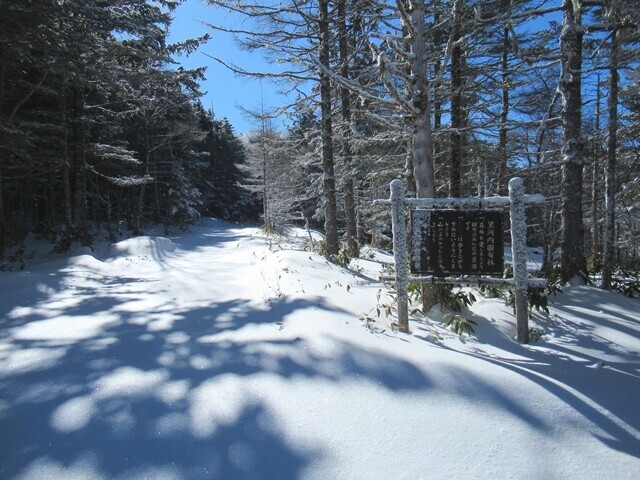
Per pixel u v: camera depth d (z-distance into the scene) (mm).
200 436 2604
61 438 2604
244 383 3248
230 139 48781
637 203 12391
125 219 29406
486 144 9820
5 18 9078
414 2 5414
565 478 2291
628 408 2994
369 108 10445
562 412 2895
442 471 2318
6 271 8672
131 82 15625
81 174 14078
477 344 4352
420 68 5348
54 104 14766
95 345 4191
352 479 2252
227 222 42344
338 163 13352
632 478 2301
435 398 3033
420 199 4656
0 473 2303
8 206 17031
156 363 3693
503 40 10281
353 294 6121
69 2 9930
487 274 4629
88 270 8812
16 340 4375
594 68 7746
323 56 10391
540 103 10656
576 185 7875
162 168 28109
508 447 2533
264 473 2301
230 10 9742
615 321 5395
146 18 14117
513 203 4492
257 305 5641
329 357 3648
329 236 10766
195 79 18609
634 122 9773
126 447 2506
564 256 7938
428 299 5332
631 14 6914
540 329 4984
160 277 8469
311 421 2748
